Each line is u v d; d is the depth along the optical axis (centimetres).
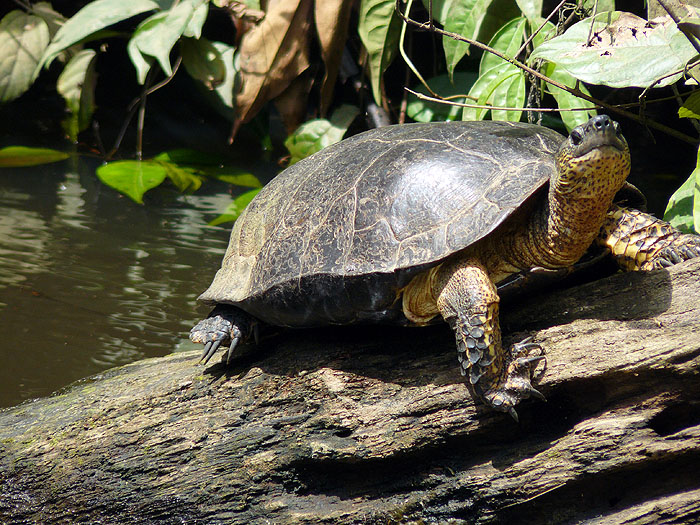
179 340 467
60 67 952
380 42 680
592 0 474
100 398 367
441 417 310
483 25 621
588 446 288
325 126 758
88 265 561
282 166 782
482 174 310
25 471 352
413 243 301
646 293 304
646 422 287
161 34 757
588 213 291
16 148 803
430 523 311
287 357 354
